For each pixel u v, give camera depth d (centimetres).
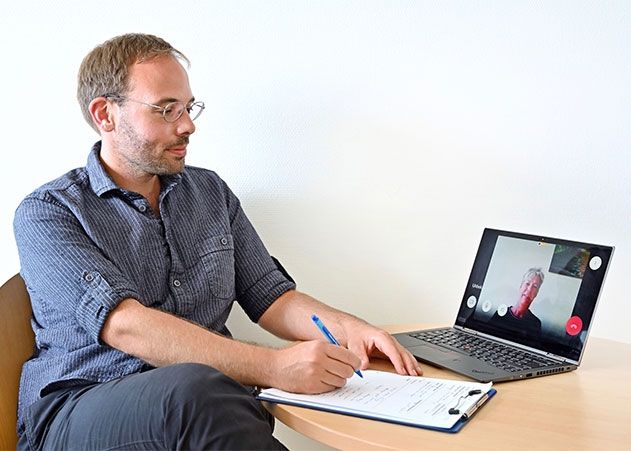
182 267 156
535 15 178
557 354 145
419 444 107
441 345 154
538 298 151
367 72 180
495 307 159
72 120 175
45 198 147
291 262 186
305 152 182
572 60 179
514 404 124
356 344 147
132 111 150
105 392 131
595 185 182
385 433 111
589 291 143
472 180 184
